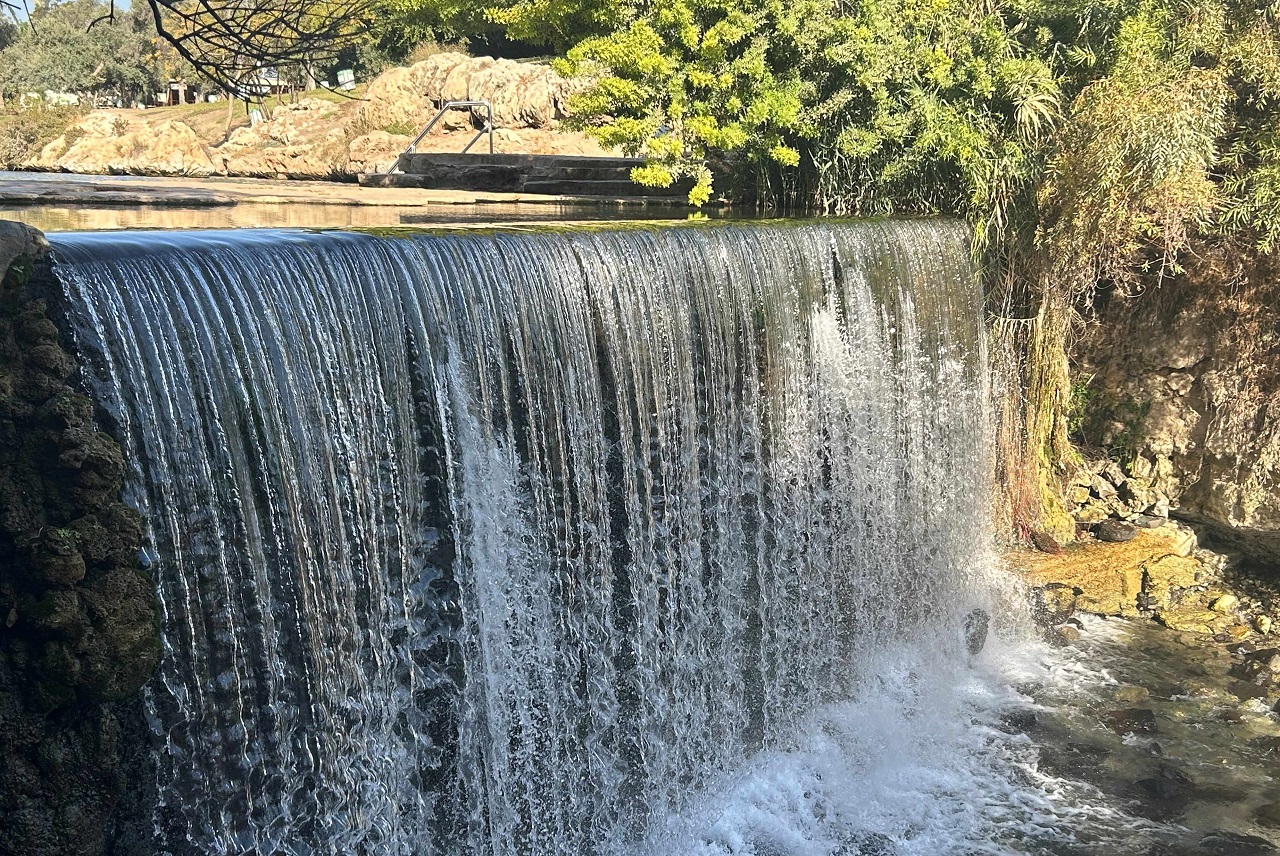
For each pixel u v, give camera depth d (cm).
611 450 824
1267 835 888
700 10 1323
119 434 557
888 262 1102
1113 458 1392
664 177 1320
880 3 1303
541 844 805
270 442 610
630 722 863
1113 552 1301
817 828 901
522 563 764
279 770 634
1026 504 1322
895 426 1128
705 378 899
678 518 884
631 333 821
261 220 995
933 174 1288
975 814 918
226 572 599
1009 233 1273
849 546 1071
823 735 1005
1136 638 1191
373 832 689
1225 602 1241
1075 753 996
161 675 579
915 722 1037
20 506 527
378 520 675
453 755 739
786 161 1301
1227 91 1169
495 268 729
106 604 540
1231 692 1090
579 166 1599
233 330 595
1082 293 1356
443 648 723
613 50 1309
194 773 599
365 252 663
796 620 1016
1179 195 1173
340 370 642
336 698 657
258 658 618
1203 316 1309
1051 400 1312
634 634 855
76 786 549
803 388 998
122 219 964
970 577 1235
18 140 3108
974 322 1260
